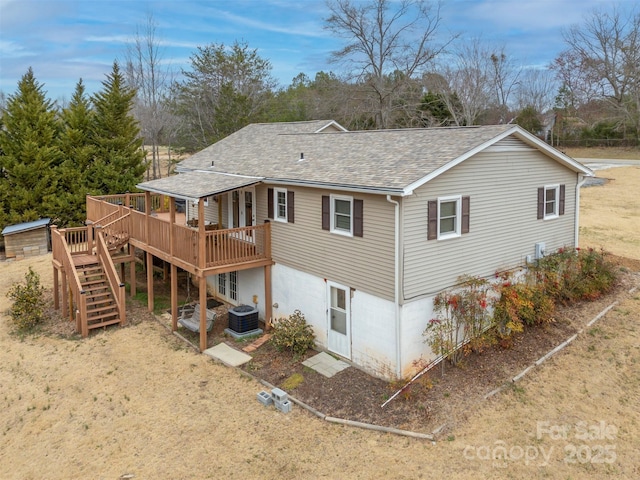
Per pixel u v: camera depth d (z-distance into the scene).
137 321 17.25
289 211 14.90
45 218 28.48
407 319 11.91
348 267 13.05
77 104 32.78
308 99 48.59
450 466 9.30
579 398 11.21
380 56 41.44
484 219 13.61
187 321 16.00
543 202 15.59
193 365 13.87
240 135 24.06
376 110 41.66
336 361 13.52
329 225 13.49
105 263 17.78
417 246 11.88
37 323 17.50
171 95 48.44
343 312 13.44
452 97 46.62
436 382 11.82
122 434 10.84
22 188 28.02
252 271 16.91
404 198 11.39
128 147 31.25
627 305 15.32
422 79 44.22
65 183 29.52
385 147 14.56
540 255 15.55
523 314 13.48
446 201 12.49
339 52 41.78
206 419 11.23
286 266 15.31
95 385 12.98
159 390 12.60
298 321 14.45
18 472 9.88
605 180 37.69
